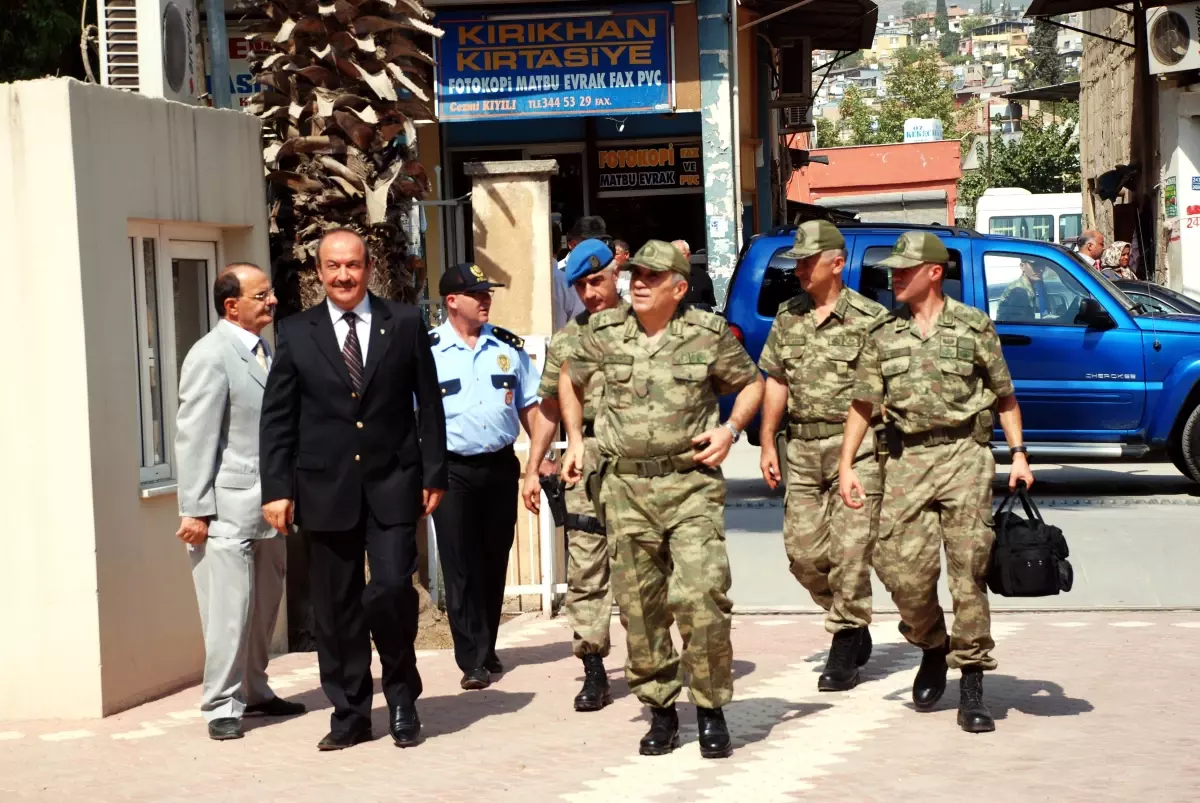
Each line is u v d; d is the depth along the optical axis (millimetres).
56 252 7195
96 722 7238
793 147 35250
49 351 7223
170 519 7930
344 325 6691
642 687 6340
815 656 8211
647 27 19094
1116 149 27703
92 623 7254
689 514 6176
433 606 9367
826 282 7480
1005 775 5902
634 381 6195
